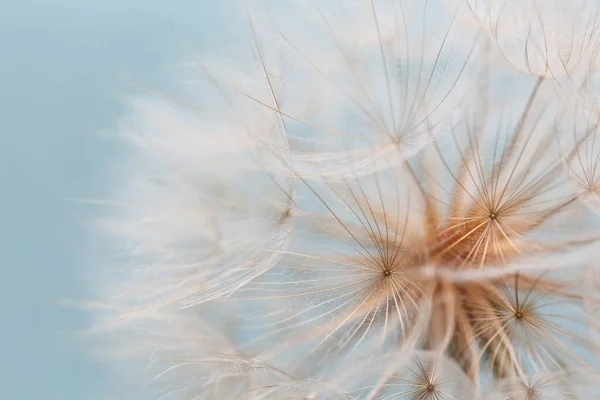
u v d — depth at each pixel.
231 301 0.18
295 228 0.18
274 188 0.17
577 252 0.17
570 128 0.17
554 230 0.18
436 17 0.18
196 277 0.18
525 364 0.17
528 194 0.18
